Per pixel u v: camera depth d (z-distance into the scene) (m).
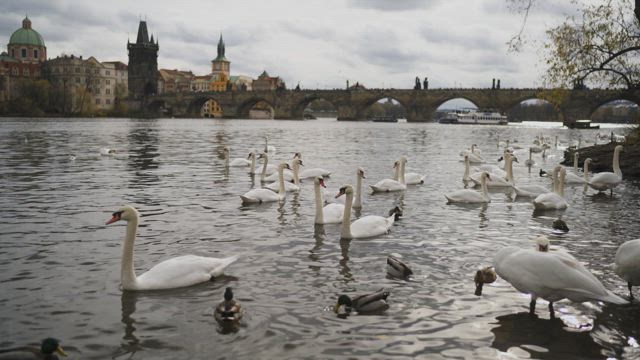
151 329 8.28
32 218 16.30
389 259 11.12
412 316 8.91
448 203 20.05
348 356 7.52
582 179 26.48
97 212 17.31
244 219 16.36
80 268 11.20
